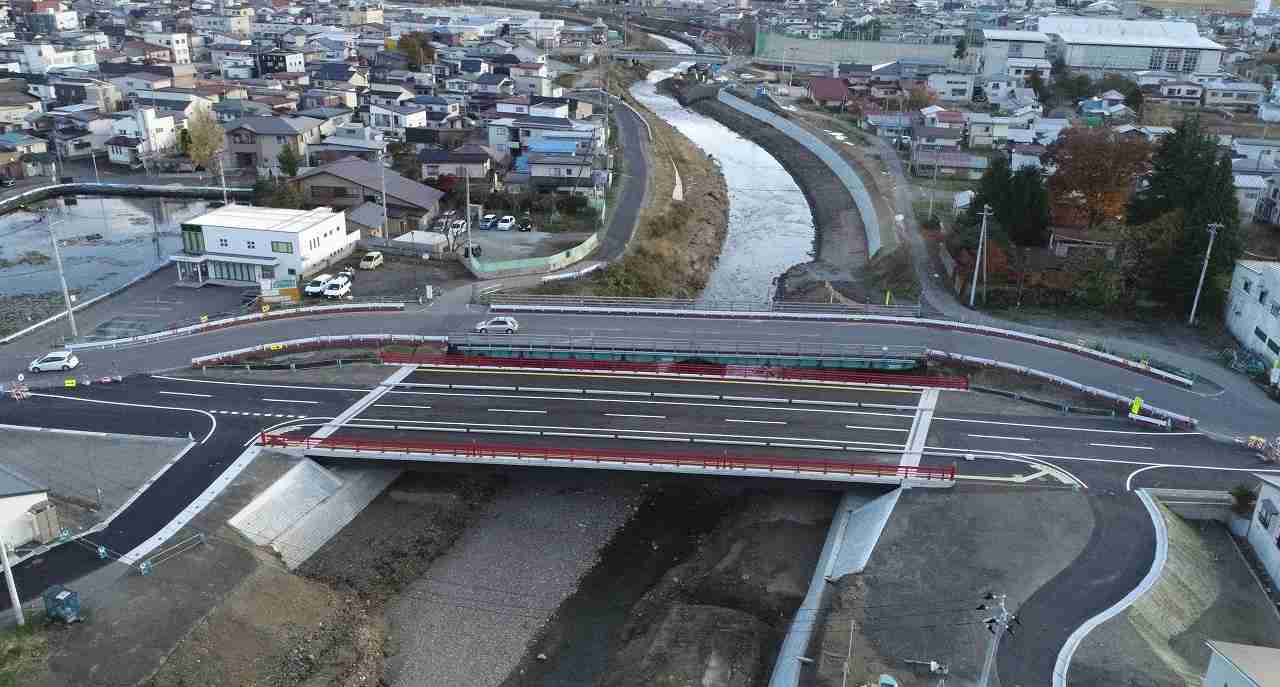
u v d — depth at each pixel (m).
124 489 40.91
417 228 79.50
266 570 37.44
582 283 69.50
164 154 108.56
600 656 36.94
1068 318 62.84
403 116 110.38
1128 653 32.56
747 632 37.41
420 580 40.72
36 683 30.19
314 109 116.06
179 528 38.31
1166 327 61.16
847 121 144.88
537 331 57.72
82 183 98.69
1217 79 154.25
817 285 73.44
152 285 66.56
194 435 45.53
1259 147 101.56
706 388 52.31
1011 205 71.44
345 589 39.19
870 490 43.47
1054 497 41.94
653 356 54.81
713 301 68.69
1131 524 40.09
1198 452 45.91
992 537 39.31
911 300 66.94
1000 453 45.56
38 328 58.41
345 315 60.31
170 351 54.84
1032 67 163.38
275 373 52.78
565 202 86.44
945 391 52.41
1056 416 49.53
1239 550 40.44
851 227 95.50
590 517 45.78
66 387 50.19
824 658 33.25
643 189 96.06
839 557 40.38
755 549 42.97
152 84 125.56
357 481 44.88
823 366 54.69
